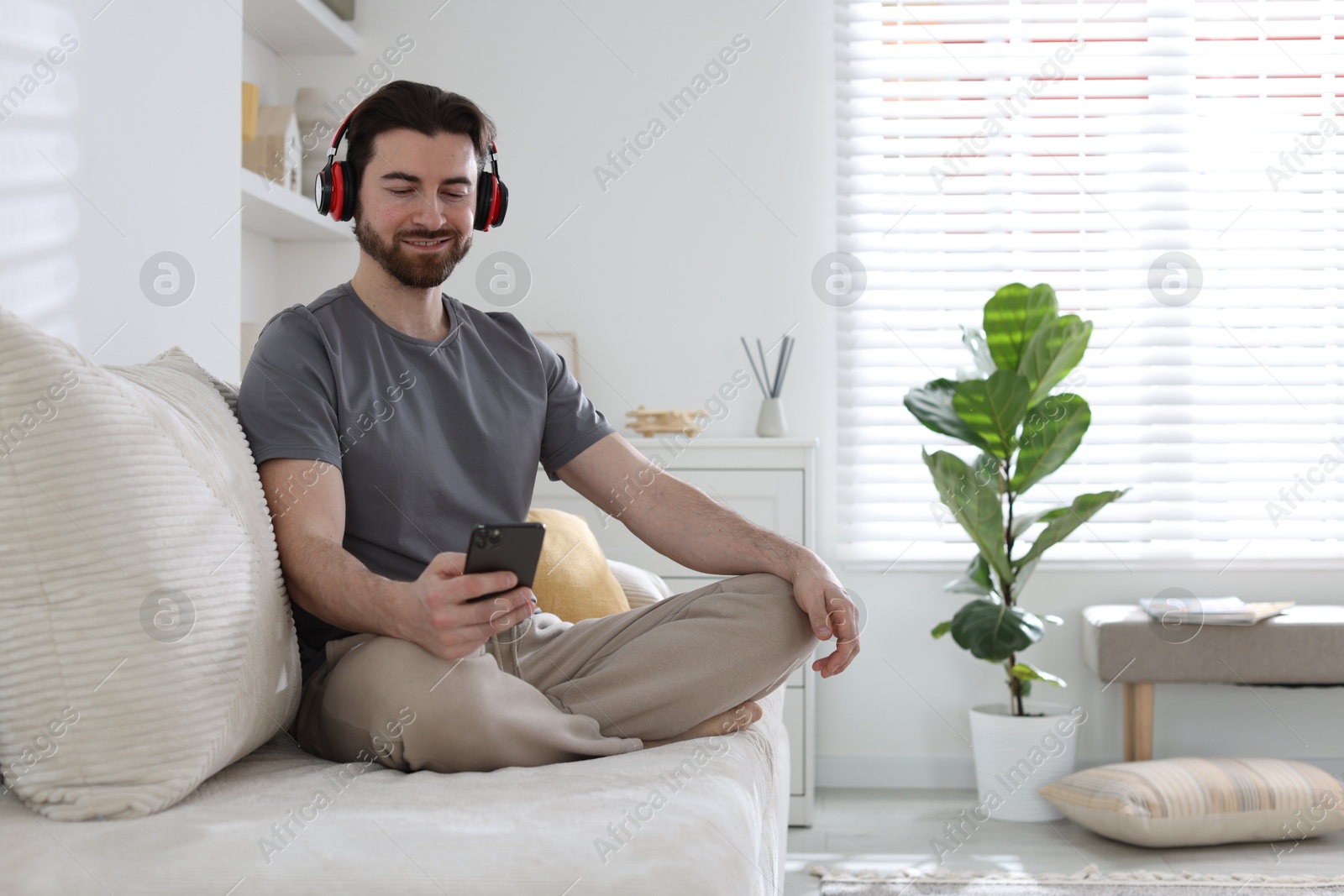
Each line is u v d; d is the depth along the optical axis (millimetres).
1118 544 2990
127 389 900
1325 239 2996
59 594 810
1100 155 3010
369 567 1188
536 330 3070
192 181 1668
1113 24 3008
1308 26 2990
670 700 1053
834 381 3047
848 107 3014
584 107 3072
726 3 3074
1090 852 2326
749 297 3053
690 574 2705
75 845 731
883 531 3020
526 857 696
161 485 871
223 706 869
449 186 1282
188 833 747
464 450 1288
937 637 2770
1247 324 2994
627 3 3082
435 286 1313
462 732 936
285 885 676
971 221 3018
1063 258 3012
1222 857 2279
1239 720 2963
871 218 3027
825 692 3023
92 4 1375
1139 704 2725
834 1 3035
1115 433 3004
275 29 2850
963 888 2072
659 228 3072
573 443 1422
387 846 717
